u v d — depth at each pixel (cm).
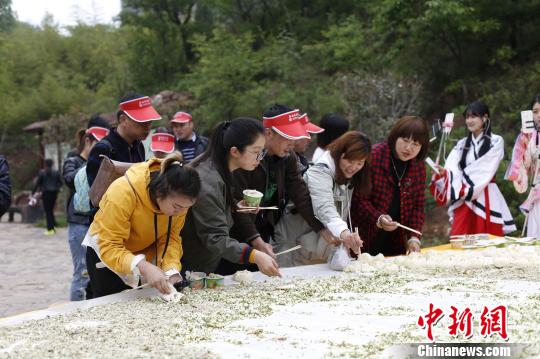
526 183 612
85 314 350
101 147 471
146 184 362
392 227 489
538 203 607
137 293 392
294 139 446
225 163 407
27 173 2742
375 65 1616
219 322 329
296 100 1566
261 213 483
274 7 2392
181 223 388
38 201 1844
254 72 1822
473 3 1395
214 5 2422
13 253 1179
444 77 1484
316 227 479
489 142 631
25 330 321
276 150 459
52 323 334
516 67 1338
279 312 349
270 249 431
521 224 964
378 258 485
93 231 376
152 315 343
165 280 363
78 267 579
